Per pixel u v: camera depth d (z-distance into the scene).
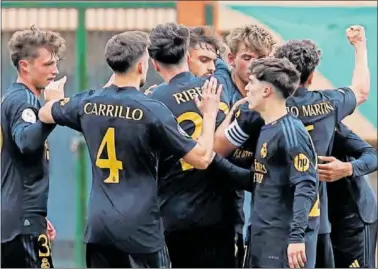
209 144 15.67
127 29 29.36
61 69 29.31
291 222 15.82
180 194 16.81
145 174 15.62
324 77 29.42
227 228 17.05
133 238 15.53
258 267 16.06
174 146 15.50
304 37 29.55
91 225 15.68
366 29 29.42
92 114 15.59
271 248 15.95
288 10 29.45
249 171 16.58
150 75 28.52
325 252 17.17
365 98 17.39
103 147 15.55
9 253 16.73
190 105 16.47
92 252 15.86
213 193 16.84
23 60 16.92
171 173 16.78
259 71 15.95
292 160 15.74
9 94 16.75
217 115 16.84
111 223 15.51
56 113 15.86
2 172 16.70
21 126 16.33
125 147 15.48
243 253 17.41
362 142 18.00
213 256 17.03
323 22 29.48
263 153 15.98
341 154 18.16
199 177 16.75
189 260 17.05
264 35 17.08
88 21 29.39
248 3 29.44
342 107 17.02
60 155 29.50
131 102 15.49
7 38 29.38
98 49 29.36
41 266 16.88
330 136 16.89
